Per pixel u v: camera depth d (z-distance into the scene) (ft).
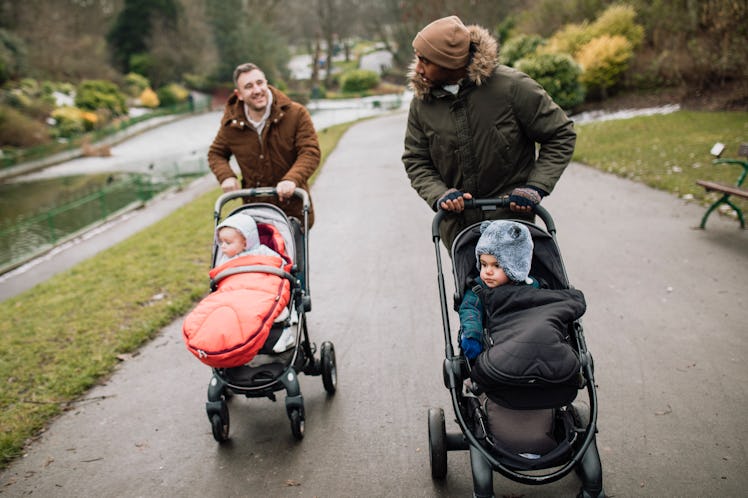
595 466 8.75
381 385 14.39
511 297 8.97
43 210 68.59
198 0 199.52
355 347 16.47
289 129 14.83
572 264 21.42
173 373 15.97
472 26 10.71
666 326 16.12
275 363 12.01
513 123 10.78
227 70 201.26
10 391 15.33
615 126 52.08
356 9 240.94
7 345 18.44
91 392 15.25
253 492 11.02
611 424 12.09
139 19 186.91
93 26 182.91
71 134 122.21
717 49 56.65
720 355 14.39
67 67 156.76
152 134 134.31
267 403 14.14
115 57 187.73
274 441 12.57
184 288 22.09
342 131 88.02
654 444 11.37
